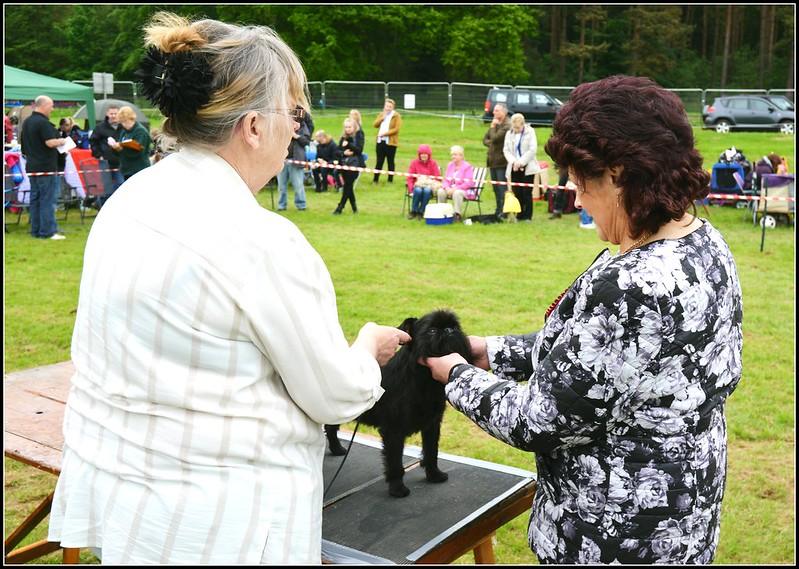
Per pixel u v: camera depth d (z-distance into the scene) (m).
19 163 11.95
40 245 10.62
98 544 1.69
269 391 1.64
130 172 12.31
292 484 1.65
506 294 8.00
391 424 2.50
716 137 25.53
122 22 43.91
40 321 7.00
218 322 1.54
